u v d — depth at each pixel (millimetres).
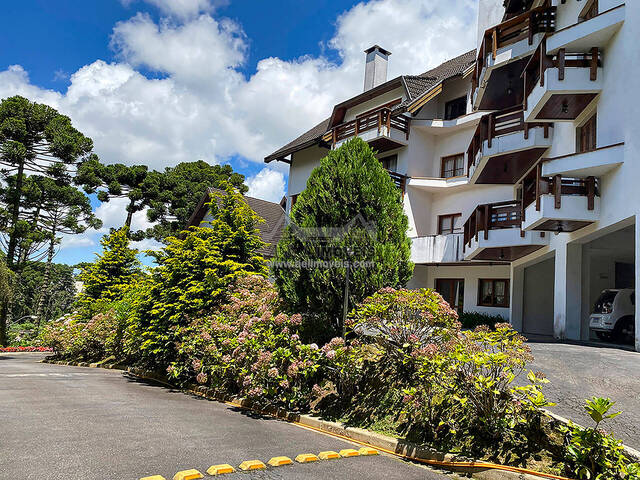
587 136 12352
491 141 15297
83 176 30391
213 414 7469
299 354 7965
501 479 4641
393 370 7371
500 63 14602
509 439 5145
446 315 6797
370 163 9305
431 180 20078
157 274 13578
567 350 9555
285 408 7859
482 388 5125
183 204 37594
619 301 13055
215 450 5086
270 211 29031
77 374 13648
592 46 11289
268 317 8781
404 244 9203
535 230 12773
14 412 6742
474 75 17516
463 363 5379
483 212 15523
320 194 9289
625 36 10133
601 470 4266
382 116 19766
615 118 10406
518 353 5305
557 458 4699
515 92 16594
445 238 18656
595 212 10930
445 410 5883
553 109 12312
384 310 7113
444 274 20859
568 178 11414
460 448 5324
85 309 20922
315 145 25844
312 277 8906
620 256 17125
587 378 7008
